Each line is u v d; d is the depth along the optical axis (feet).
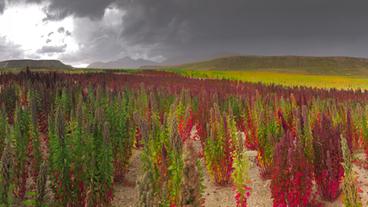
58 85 64.49
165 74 178.60
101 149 24.81
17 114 31.45
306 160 26.40
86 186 23.53
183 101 58.70
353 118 45.68
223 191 30.81
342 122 45.29
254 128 42.37
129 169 35.47
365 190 29.86
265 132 34.47
